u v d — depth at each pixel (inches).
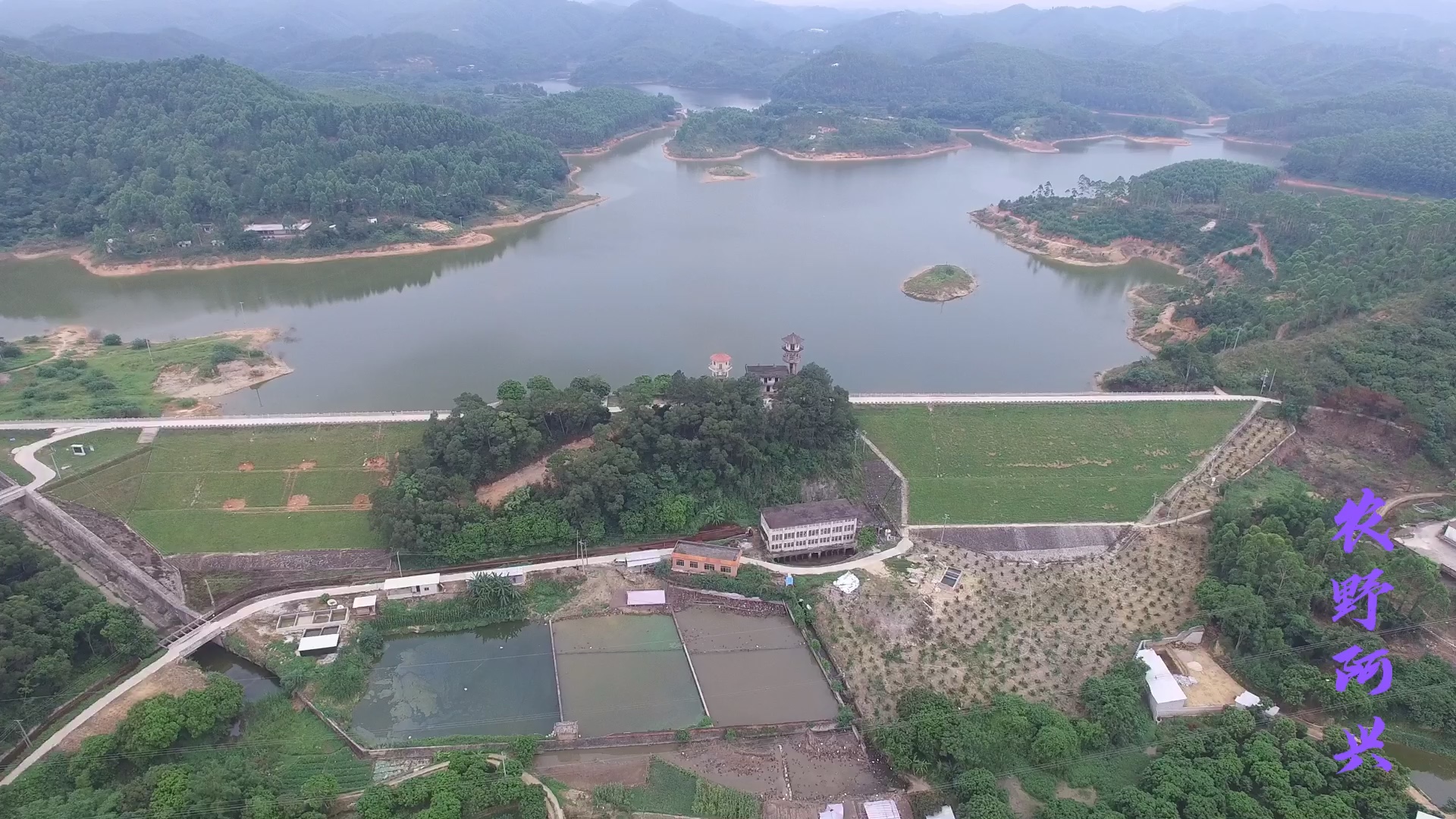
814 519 5930.1
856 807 4136.3
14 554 4931.1
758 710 4776.1
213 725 4350.4
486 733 4549.7
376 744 4439.0
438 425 6220.5
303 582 5546.3
